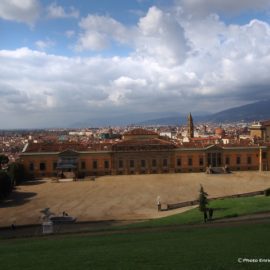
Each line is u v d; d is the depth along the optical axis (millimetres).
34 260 36719
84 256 37438
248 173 177375
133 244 43938
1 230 81812
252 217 69750
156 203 112500
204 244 41219
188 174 176375
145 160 179875
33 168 170875
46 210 87062
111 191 134625
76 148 177125
